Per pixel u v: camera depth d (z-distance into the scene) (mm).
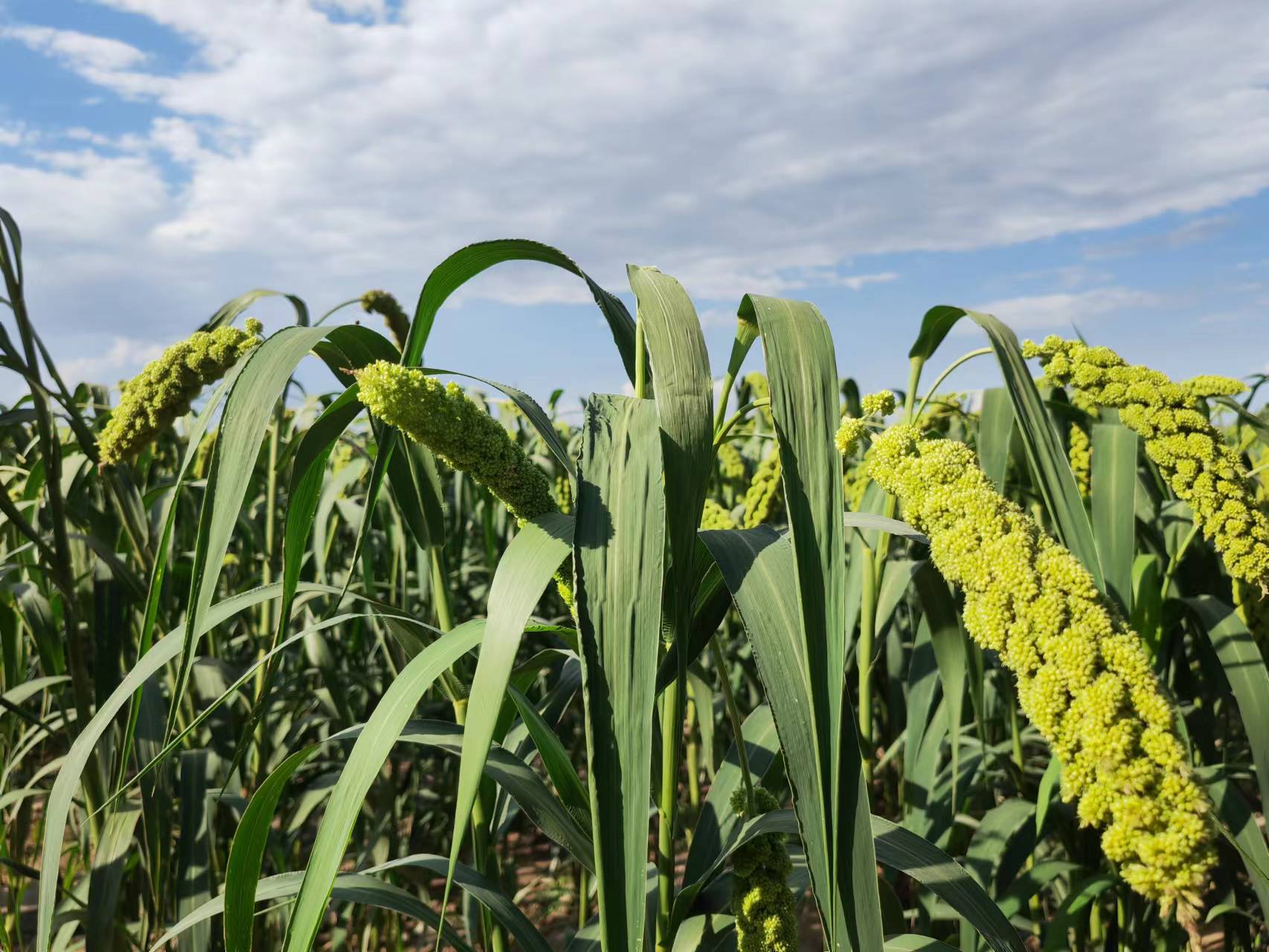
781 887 1210
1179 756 842
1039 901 2701
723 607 1358
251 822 1303
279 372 1307
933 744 2354
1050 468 1749
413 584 4395
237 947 1357
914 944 1562
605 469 1062
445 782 3760
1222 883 2357
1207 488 1838
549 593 3764
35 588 2457
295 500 1500
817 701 974
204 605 1251
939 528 1106
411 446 1876
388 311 2406
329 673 2785
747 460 4516
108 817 2104
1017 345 1873
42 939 1534
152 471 3666
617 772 937
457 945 1426
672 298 1221
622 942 899
